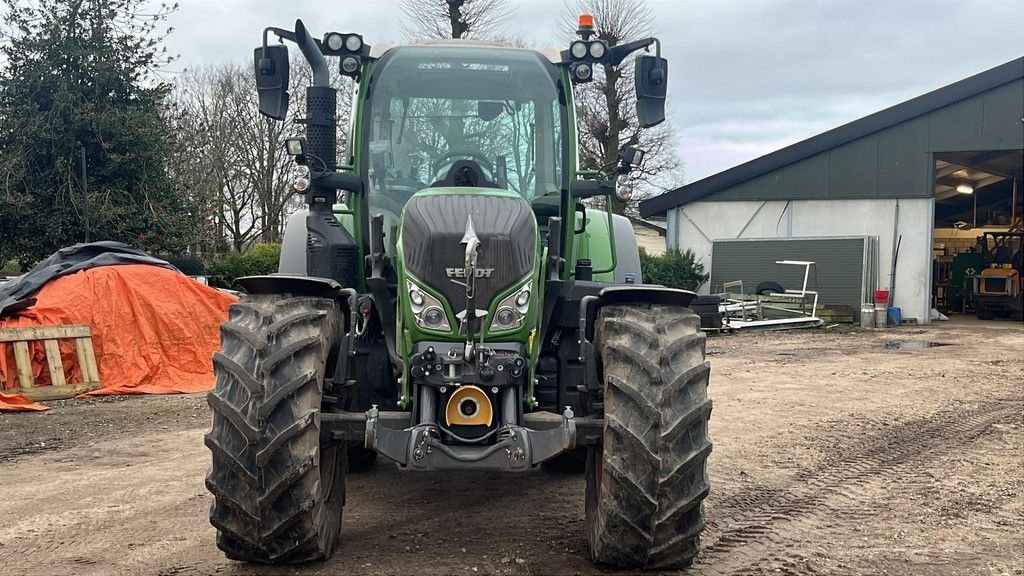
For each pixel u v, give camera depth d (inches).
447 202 152.6
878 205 813.2
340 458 164.9
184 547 163.5
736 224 871.1
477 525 176.4
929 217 794.8
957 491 212.4
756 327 725.3
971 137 778.8
